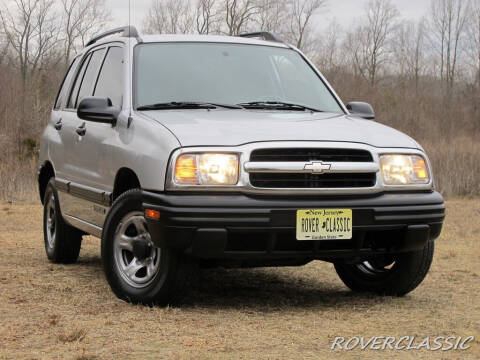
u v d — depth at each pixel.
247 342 4.26
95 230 6.03
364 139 5.17
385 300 5.69
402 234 5.16
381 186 5.08
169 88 5.75
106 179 5.70
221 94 5.80
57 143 7.08
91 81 6.69
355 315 5.09
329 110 6.11
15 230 10.12
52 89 24.48
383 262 5.88
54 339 4.29
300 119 5.47
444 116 33.97
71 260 7.30
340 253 5.07
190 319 4.81
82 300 5.42
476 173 17.00
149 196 4.89
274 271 7.14
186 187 4.75
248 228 4.74
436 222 5.24
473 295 5.95
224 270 7.13
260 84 6.02
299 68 6.46
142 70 5.86
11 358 3.89
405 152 5.23
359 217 4.96
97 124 6.05
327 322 4.84
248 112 5.57
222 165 4.79
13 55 32.12
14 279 6.33
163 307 5.13
